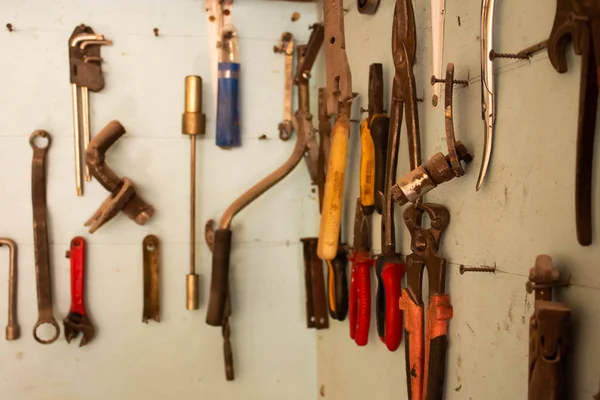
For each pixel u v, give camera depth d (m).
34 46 1.20
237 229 1.30
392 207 0.86
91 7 1.22
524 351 0.59
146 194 1.25
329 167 1.01
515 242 0.61
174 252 1.27
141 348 1.26
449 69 0.65
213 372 1.29
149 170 1.25
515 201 0.61
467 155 0.69
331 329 1.26
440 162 0.69
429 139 0.81
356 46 1.09
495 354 0.64
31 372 1.22
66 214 1.22
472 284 0.69
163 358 1.27
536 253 0.57
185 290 1.27
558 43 0.52
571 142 0.53
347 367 1.15
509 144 0.62
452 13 0.74
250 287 1.31
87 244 1.23
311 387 1.34
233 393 1.30
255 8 1.30
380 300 0.90
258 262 1.31
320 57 1.29
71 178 1.22
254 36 1.30
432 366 0.74
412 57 0.80
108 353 1.25
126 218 1.25
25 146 1.20
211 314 1.18
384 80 0.95
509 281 0.62
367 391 1.04
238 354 1.30
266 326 1.31
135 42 1.24
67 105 1.22
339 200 1.02
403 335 0.87
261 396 1.32
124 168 1.24
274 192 1.32
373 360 1.01
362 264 0.98
